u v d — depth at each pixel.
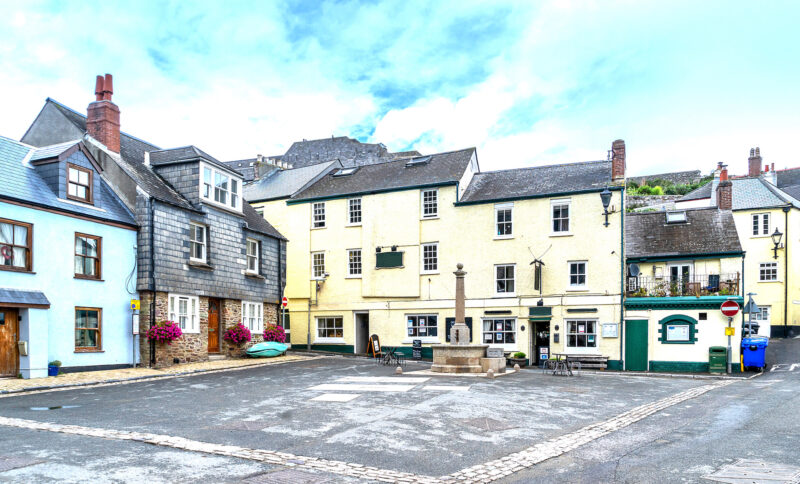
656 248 27.44
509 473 7.38
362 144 66.12
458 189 28.31
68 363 17.83
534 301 26.03
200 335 22.64
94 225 19.06
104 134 22.03
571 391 14.95
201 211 23.02
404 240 28.95
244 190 34.97
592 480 7.07
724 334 22.72
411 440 9.02
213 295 23.44
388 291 29.02
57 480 6.77
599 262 25.08
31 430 9.46
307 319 31.02
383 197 29.69
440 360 19.33
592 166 28.20
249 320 25.97
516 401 12.93
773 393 14.98
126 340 19.92
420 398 13.05
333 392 14.08
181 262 21.80
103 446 8.38
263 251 27.34
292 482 6.82
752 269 34.56
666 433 9.76
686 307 23.39
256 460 7.75
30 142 23.41
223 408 11.78
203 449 8.25
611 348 24.41
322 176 33.81
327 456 8.02
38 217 17.22
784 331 33.31
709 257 26.25
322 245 31.08
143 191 20.70
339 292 30.36
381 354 27.59
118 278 19.78
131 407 11.95
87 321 18.66
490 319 27.08
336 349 30.19
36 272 16.98
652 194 55.34
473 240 27.62
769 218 34.53
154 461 7.62
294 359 24.69
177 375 18.36
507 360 25.14
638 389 15.77
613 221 25.09
